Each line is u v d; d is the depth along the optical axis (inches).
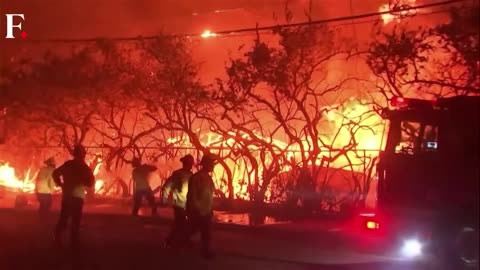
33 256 518.0
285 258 542.6
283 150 913.5
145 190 825.5
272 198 914.1
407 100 479.8
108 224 799.1
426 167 466.0
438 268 463.5
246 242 645.9
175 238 547.8
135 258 519.2
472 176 448.5
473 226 444.8
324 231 693.3
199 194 508.1
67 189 537.3
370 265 511.5
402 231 468.4
